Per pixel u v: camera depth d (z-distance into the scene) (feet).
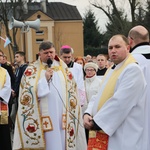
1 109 20.95
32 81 16.25
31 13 133.49
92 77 21.53
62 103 16.28
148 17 86.22
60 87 16.34
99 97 12.33
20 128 16.34
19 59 28.50
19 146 16.38
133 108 11.61
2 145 21.27
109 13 85.35
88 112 12.62
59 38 134.41
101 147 11.98
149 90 13.58
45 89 15.87
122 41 11.93
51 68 16.14
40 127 16.02
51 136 16.01
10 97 22.16
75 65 20.72
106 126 11.53
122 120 11.54
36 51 129.29
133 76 11.46
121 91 11.41
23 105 16.26
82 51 137.28
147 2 83.87
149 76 13.65
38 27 40.29
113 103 11.46
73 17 137.28
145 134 11.86
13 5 102.63
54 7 141.69
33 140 16.14
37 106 16.03
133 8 79.61
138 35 14.06
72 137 16.69
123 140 11.55
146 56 13.87
